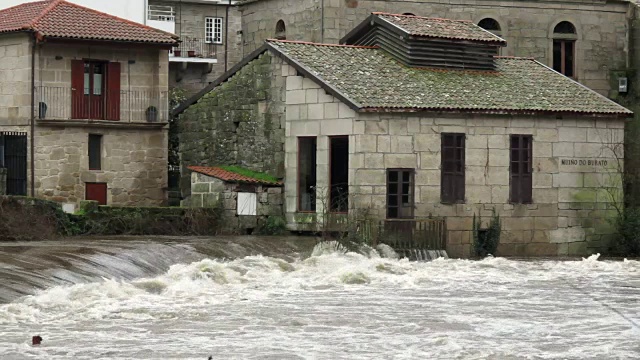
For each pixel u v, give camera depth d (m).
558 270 46.88
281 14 64.62
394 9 62.22
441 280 42.88
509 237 52.81
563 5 64.81
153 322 32.72
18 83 56.31
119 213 50.19
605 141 55.03
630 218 55.19
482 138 52.16
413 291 40.00
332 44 56.59
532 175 53.34
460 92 52.66
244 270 41.88
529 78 56.03
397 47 54.59
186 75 75.50
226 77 56.81
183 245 44.91
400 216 50.41
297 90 52.38
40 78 56.22
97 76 57.94
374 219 48.94
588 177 54.66
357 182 49.66
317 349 30.30
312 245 48.94
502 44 55.75
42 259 38.53
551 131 53.75
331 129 50.81
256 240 48.72
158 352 29.33
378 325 33.53
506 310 36.53
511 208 52.81
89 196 57.25
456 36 54.75
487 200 52.25
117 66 58.16
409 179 50.62
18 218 46.56
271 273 42.12
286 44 53.84
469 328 33.50
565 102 54.41
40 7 58.91
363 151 49.59
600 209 54.94
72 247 41.88
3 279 35.09
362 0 61.59
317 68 51.97
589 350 31.02
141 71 58.69
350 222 48.81
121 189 58.00
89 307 34.00
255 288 39.22
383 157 49.97
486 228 52.22
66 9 58.47
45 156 56.16
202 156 58.19
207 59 74.88
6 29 56.22
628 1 65.69
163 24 75.00
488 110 51.84
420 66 54.22
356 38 57.72
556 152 53.91
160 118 58.72
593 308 37.22
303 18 62.78
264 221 52.72
